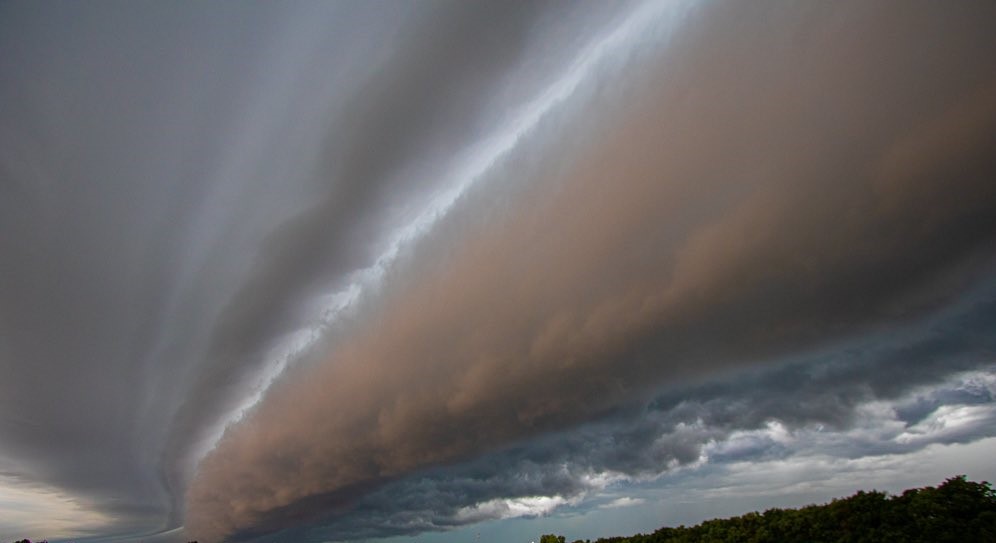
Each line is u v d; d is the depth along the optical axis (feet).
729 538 70.08
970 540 51.49
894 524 56.95
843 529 59.77
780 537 65.62
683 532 81.51
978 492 55.47
